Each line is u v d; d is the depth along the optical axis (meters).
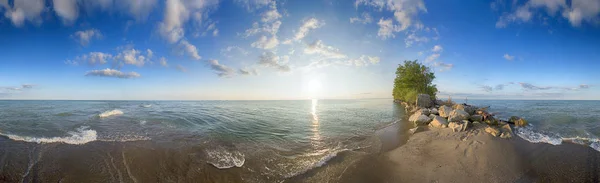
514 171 7.67
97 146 10.49
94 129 14.52
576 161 8.67
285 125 17.59
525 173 7.60
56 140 11.59
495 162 8.16
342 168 8.12
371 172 7.77
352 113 27.44
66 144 10.84
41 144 10.84
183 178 7.45
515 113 23.34
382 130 15.09
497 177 7.26
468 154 8.83
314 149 10.56
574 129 14.36
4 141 11.37
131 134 13.10
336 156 9.44
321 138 12.91
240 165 8.44
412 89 40.00
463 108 19.83
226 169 8.08
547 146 10.42
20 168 8.12
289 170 7.99
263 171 7.91
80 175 7.62
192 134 13.37
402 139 12.19
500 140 10.40
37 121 17.62
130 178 7.45
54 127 15.21
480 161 8.22
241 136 13.20
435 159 8.66
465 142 10.10
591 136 12.45
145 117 20.38
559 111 25.91
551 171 7.81
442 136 11.66
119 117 20.31
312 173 7.73
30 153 9.54
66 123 16.75
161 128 15.07
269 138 12.84
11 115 21.27
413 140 11.60
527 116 20.58
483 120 16.27
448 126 14.02
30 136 12.46
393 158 9.06
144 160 8.79
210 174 7.68
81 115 21.61
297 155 9.62
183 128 15.29
